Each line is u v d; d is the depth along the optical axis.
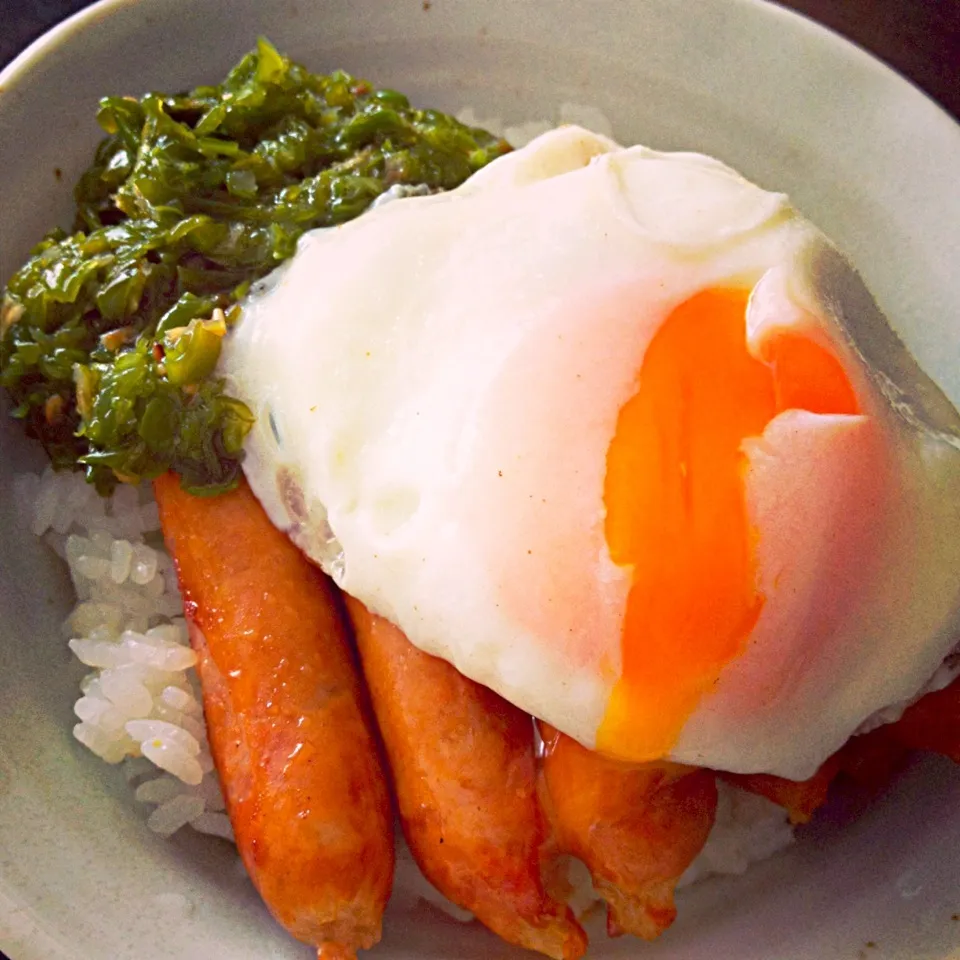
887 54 0.28
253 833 0.19
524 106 0.27
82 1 0.27
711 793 0.20
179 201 0.22
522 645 0.18
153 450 0.21
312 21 0.25
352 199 0.22
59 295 0.21
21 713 0.20
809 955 0.20
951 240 0.25
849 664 0.19
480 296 0.20
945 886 0.20
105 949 0.18
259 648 0.20
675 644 0.18
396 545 0.19
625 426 0.18
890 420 0.19
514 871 0.19
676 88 0.26
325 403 0.20
